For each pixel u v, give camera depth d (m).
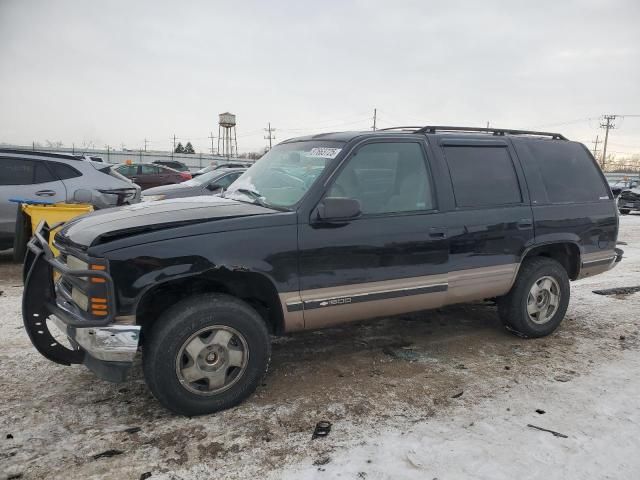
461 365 4.29
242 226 3.39
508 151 4.75
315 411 3.46
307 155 4.14
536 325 4.88
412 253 3.99
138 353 4.39
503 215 4.47
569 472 2.83
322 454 2.96
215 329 3.33
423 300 4.13
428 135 4.32
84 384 3.79
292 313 3.59
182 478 2.72
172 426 3.23
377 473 2.79
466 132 4.71
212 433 3.16
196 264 3.21
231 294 3.58
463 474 2.79
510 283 4.64
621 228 15.21
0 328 4.88
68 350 3.70
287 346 4.65
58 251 3.79
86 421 3.28
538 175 4.84
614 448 3.07
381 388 3.83
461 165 4.40
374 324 5.29
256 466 2.84
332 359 4.37
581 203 5.06
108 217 3.55
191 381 3.30
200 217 3.40
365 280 3.81
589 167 5.32
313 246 3.59
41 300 3.62
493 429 3.26
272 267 3.45
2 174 7.55
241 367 3.45
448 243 4.16
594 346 4.80
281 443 3.07
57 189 7.78
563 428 3.29
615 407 3.59
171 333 3.18
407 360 4.38
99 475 2.73
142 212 3.58
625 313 5.90
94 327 3.04
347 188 3.81
